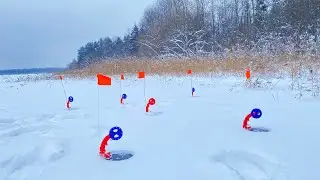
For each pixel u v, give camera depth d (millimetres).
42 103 8609
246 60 12867
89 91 11195
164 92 9375
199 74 13328
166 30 27812
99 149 3941
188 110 6176
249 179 2988
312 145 3723
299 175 2982
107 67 18719
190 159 3477
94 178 3123
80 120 5805
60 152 3902
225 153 3598
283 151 3564
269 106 6188
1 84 19391
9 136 4773
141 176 3115
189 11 30578
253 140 3988
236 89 8922
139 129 4816
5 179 3184
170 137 4297
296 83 8617
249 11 37344
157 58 18844
